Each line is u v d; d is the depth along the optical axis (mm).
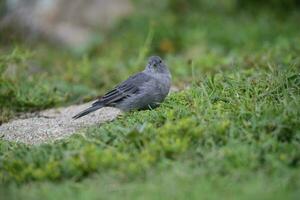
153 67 12523
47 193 8414
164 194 8047
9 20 20250
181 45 21234
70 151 9531
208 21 22578
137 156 9164
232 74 13180
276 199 7730
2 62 15141
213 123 9961
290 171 8516
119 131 10305
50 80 16625
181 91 13383
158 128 10125
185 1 24047
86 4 24609
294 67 12867
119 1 24750
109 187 8492
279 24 21578
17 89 14773
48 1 24000
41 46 21234
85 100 15289
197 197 7906
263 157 8945
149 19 22688
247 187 8055
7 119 13703
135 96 12406
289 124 9750
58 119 13352
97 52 21406
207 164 8828
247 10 23547
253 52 17734
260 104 10648
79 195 8305
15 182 8992
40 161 9445
